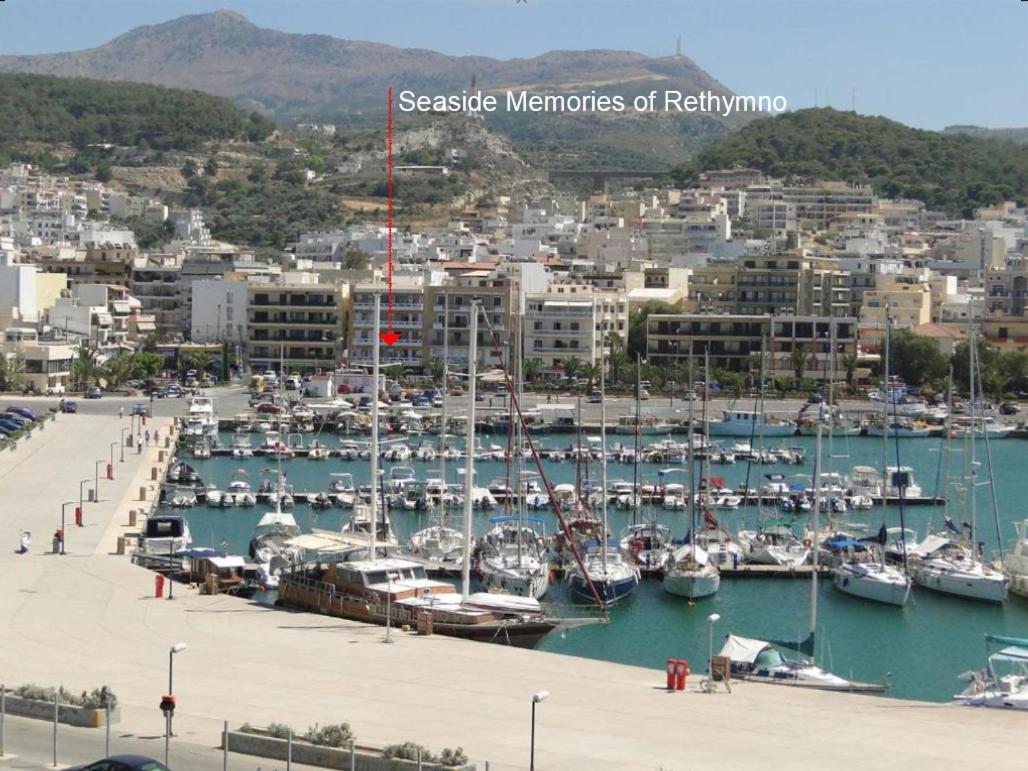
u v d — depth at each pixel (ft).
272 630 436.76
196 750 314.35
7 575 502.79
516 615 446.19
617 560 570.05
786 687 394.32
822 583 584.81
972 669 469.98
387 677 386.93
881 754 331.16
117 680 378.12
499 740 333.83
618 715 356.59
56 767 299.17
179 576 520.83
